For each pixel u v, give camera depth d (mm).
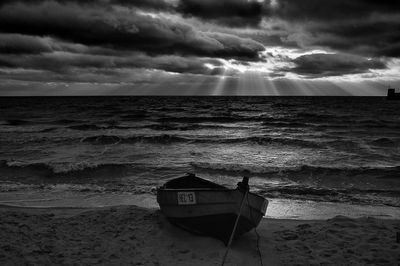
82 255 6047
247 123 38844
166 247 6539
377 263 5918
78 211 9055
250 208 6566
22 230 7156
